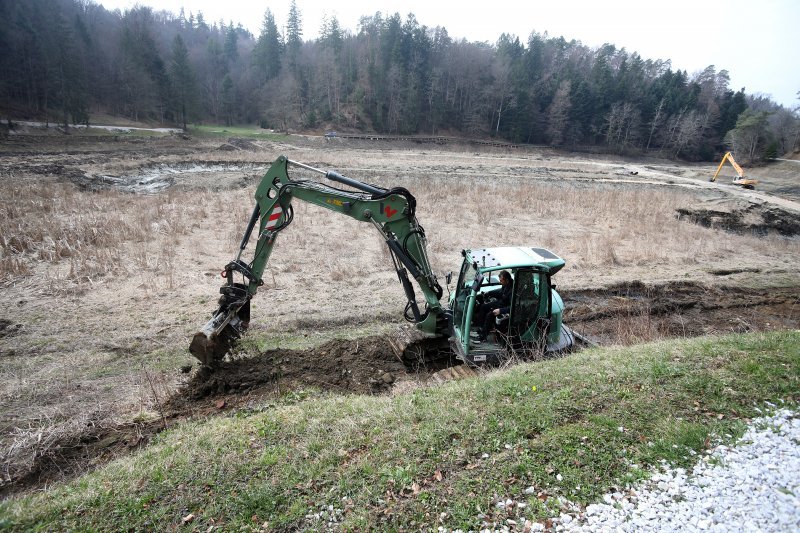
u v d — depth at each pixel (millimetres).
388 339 8859
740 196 29734
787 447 4359
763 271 15266
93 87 62812
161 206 19125
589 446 4605
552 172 38750
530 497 4090
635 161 75562
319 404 6246
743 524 3553
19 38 50906
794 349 6152
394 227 7734
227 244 15070
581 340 9266
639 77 95250
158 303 10891
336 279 12828
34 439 6051
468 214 21141
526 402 5422
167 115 66875
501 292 7855
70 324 9727
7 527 4164
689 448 4480
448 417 5289
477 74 85938
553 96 86812
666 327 11109
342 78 83500
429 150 64688
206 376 7668
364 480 4465
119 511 4289
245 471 4715
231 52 105312
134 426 6492
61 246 13375
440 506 4082
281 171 7652
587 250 16344
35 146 35031
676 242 18141
